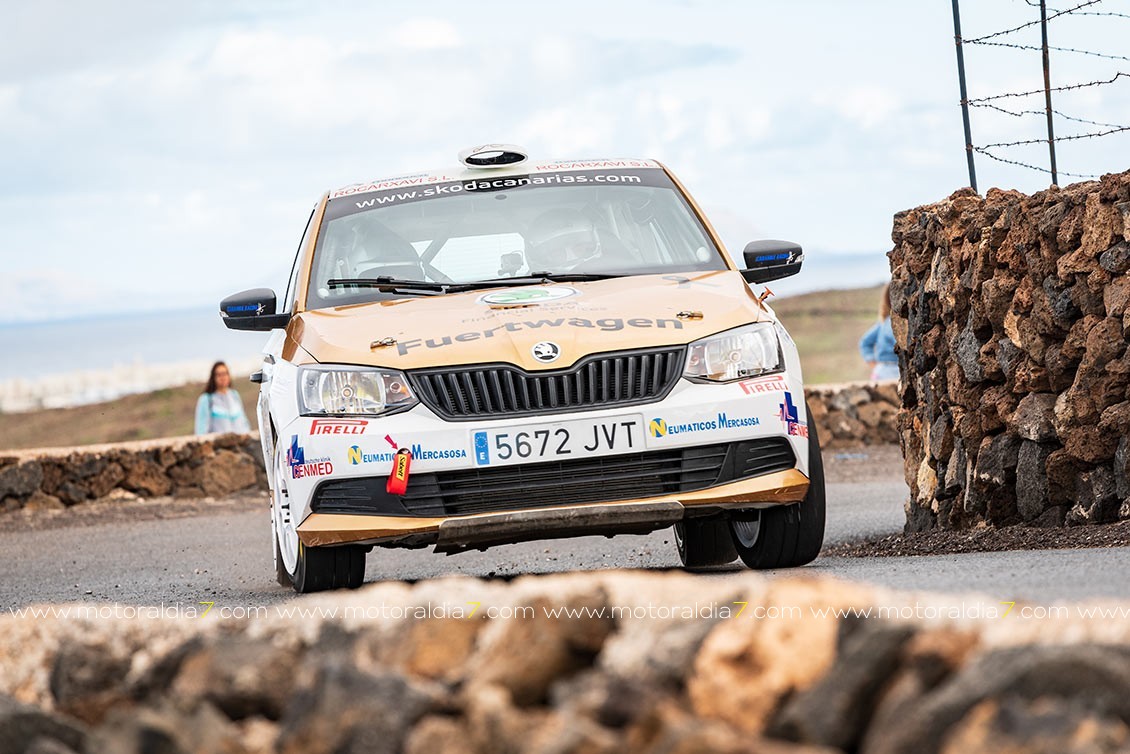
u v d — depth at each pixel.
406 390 21.12
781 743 9.18
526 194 26.64
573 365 21.16
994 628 9.52
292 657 11.01
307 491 21.20
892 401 65.81
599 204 26.38
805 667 9.45
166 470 59.91
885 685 9.08
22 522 54.94
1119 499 24.00
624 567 28.48
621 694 9.31
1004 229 26.36
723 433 21.16
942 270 28.81
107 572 35.06
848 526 36.34
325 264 25.39
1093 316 24.20
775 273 26.08
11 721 10.86
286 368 22.81
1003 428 26.94
